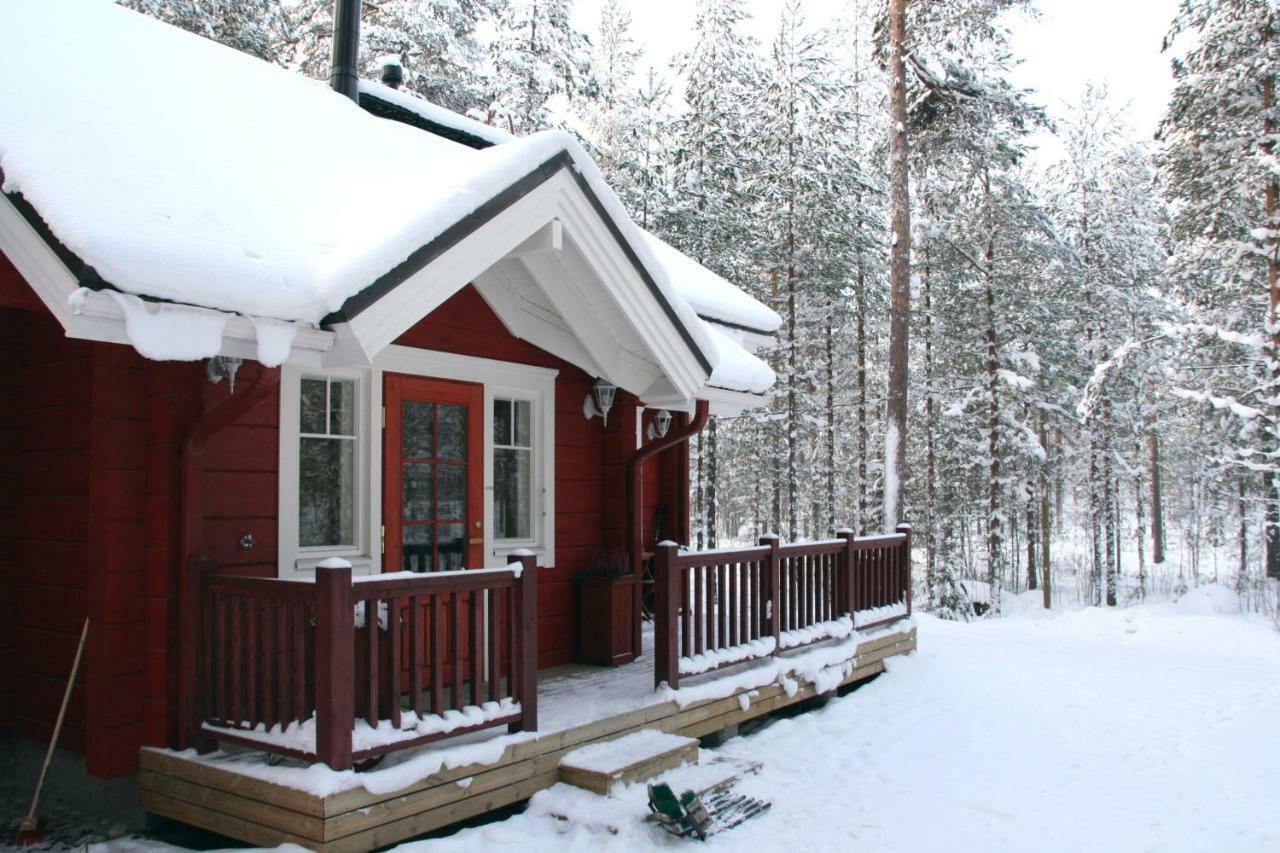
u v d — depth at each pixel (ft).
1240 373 59.93
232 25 48.01
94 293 11.00
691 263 34.06
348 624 12.40
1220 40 52.24
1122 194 79.05
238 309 12.14
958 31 48.26
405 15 53.47
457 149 22.41
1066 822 16.30
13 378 16.78
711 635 20.38
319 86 22.15
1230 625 38.86
